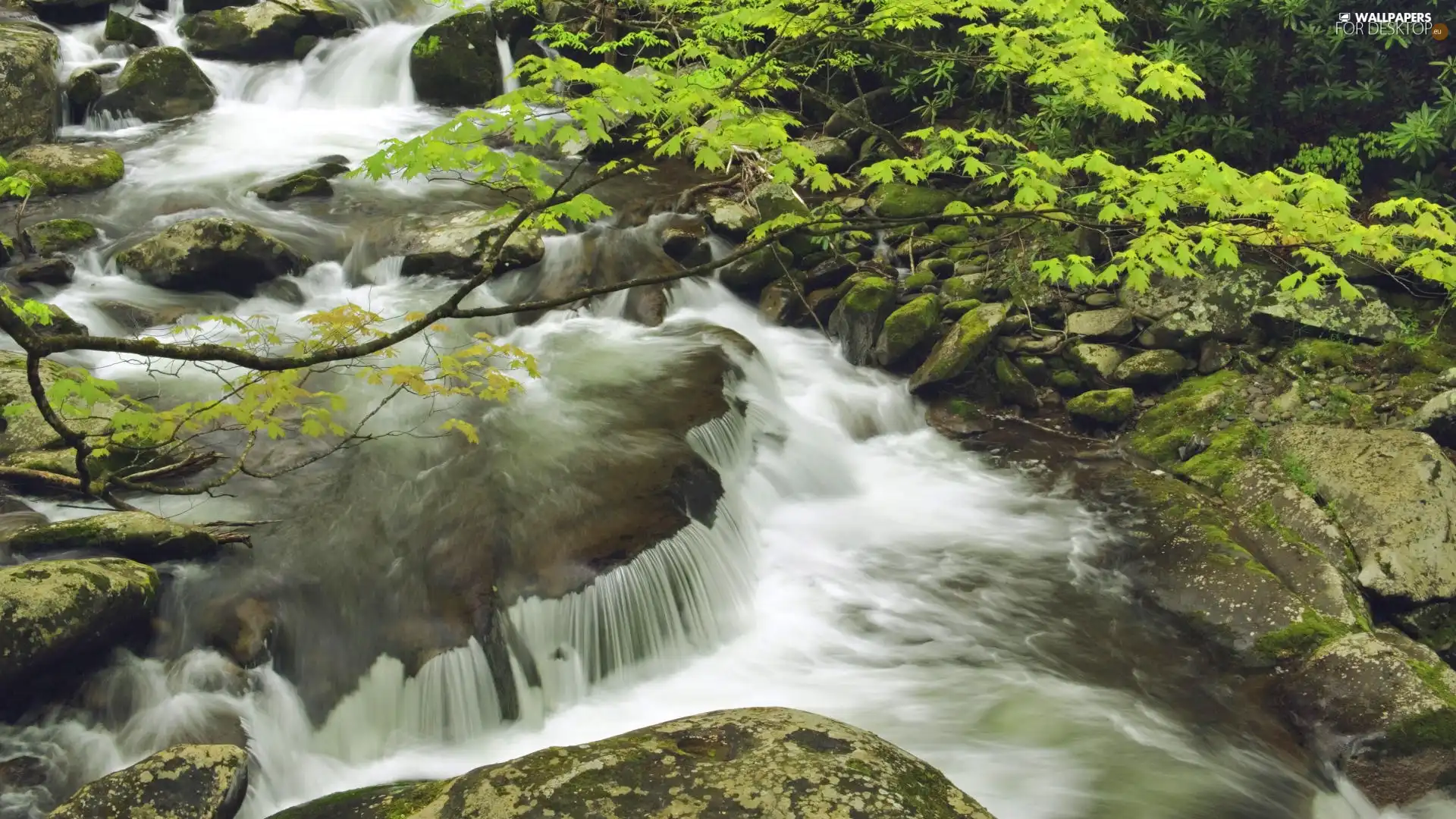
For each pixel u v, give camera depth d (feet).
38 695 14.87
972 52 32.55
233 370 23.53
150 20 44.19
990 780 16.20
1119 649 19.63
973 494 25.09
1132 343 27.58
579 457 21.36
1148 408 26.53
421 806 12.40
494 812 10.84
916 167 21.72
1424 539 19.84
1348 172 29.43
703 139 15.20
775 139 15.62
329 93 42.19
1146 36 32.65
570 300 10.55
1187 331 26.84
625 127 35.47
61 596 14.75
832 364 29.32
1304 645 18.49
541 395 24.02
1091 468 25.45
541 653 17.48
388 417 22.43
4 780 13.98
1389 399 24.30
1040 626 20.33
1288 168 30.55
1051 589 21.43
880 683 18.62
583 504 19.81
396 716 16.48
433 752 16.40
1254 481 22.62
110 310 25.32
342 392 23.11
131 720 15.16
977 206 31.81
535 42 42.80
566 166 35.17
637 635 18.42
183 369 23.45
